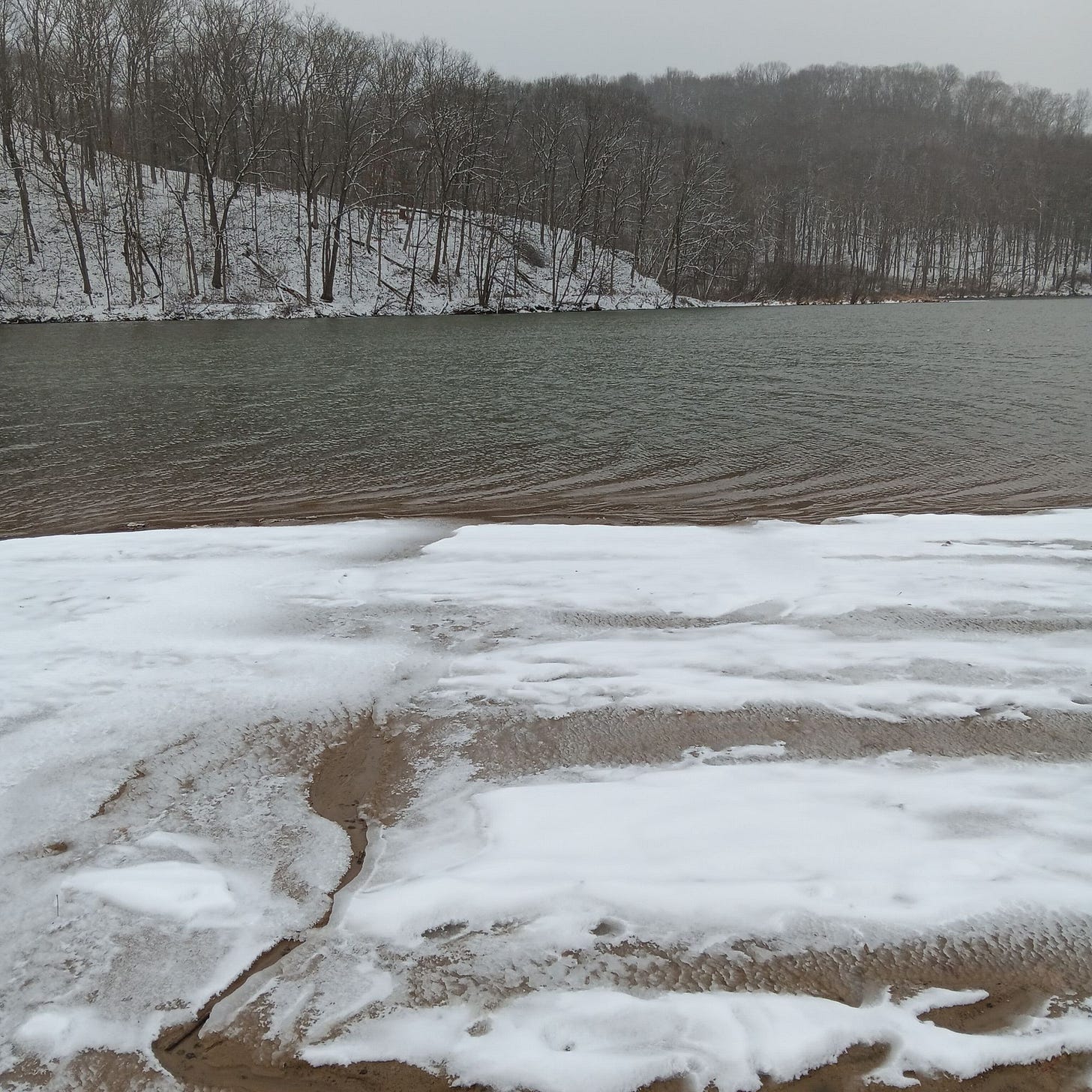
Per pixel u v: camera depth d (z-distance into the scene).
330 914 3.80
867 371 24.20
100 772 4.89
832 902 3.82
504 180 59.91
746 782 4.82
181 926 3.72
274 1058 3.12
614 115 68.19
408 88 59.59
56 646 6.54
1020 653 6.43
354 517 10.83
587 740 5.29
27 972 3.48
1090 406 18.09
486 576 8.25
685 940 3.61
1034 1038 3.18
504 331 40.56
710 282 72.44
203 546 9.28
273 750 5.17
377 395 20.06
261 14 51.91
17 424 16.50
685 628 6.97
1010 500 11.45
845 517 10.62
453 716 5.58
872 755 5.10
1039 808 4.55
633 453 14.17
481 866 4.09
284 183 59.19
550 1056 3.09
